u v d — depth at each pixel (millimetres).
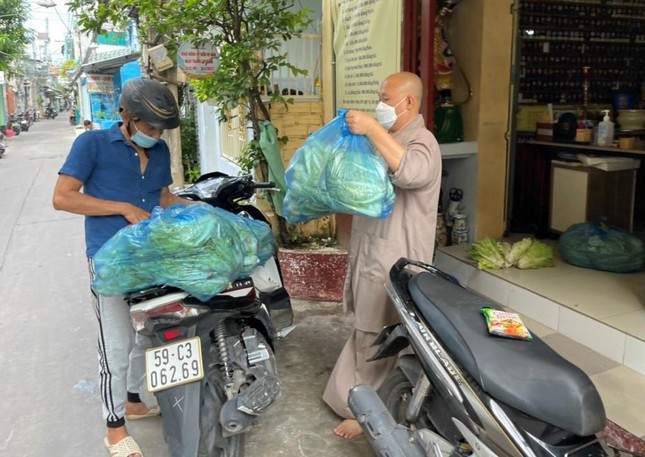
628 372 2955
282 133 5328
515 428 1765
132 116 2391
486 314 2043
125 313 2535
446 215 4867
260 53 5129
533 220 5289
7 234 7293
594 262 4035
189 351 2223
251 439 2789
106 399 2570
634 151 4266
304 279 4621
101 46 17156
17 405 3189
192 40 4887
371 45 4418
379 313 2689
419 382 2252
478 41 4469
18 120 31172
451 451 2062
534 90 5770
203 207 2324
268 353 2447
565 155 4852
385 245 2627
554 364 1811
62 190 2406
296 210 2562
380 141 2326
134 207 2494
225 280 2232
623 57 6047
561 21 5727
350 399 2396
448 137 4621
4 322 4387
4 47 23484
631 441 2412
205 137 9555
